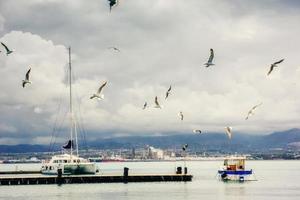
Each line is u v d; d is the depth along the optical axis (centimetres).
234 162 12794
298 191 10531
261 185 11981
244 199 9050
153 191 9806
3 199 8644
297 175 18250
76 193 9419
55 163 11550
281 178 15788
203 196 9288
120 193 9450
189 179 11600
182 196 9206
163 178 11481
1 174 14112
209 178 14762
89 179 10838
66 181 10706
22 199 8631
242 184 12131
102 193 9406
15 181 10512
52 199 8606
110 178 11031
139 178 11281
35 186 10456
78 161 11381
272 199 9081
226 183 12350
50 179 10638
